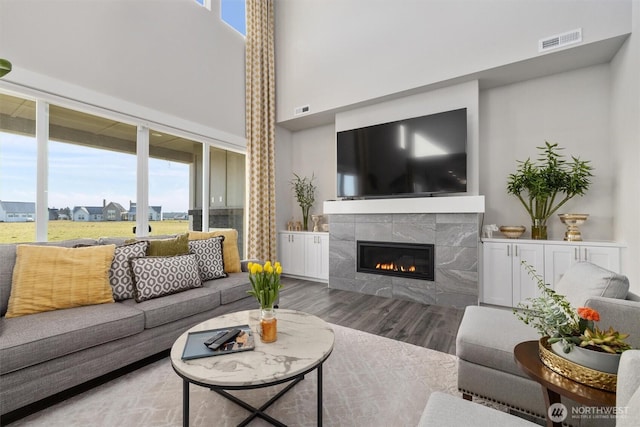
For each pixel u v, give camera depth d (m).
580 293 1.50
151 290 2.12
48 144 2.54
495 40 3.12
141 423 1.41
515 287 3.07
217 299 2.39
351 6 4.09
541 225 3.14
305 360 1.29
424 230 3.47
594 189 3.07
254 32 4.56
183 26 3.63
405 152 3.68
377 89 3.85
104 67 2.87
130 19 3.09
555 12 2.84
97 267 2.02
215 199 4.11
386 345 2.27
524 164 3.28
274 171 4.75
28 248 1.88
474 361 1.48
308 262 4.61
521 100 3.44
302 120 4.74
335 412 1.50
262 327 1.47
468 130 3.42
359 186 4.03
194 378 1.15
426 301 3.42
